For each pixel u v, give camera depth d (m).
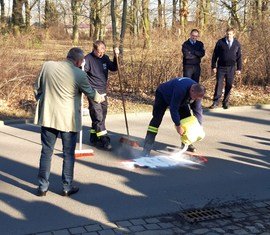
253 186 6.33
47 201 5.63
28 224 4.97
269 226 4.99
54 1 27.25
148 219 5.14
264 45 14.89
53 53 12.94
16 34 13.66
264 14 15.72
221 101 13.01
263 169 7.14
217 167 7.18
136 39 13.86
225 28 15.30
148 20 17.64
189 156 7.74
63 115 5.54
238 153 8.03
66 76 5.50
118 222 5.05
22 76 11.96
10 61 11.91
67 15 27.25
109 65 8.18
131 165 7.16
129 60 13.73
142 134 9.39
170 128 9.84
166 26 14.77
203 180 6.54
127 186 6.23
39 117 5.61
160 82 13.71
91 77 7.89
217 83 12.00
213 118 11.14
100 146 8.20
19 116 10.67
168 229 4.89
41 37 15.01
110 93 13.30
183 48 11.38
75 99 5.62
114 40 14.07
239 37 14.97
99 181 6.41
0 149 8.04
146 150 7.67
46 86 5.55
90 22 27.55
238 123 10.59
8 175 6.62
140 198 5.79
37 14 26.91
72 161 5.79
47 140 5.71
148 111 11.62
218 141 8.84
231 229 4.90
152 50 13.76
